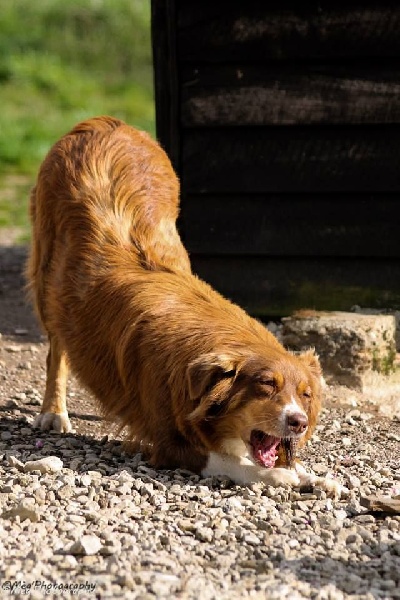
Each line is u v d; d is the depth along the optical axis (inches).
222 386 281.6
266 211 451.5
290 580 220.7
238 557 233.6
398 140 433.7
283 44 436.5
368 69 431.2
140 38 1401.3
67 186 339.0
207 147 451.5
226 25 440.1
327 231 446.3
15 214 784.3
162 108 453.1
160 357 297.4
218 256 460.1
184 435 295.4
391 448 333.7
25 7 1435.8
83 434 341.7
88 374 324.5
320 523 255.4
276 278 455.5
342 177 440.8
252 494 275.3
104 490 274.1
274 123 442.0
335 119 436.5
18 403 373.7
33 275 362.0
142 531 245.6
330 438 342.3
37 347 447.2
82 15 1423.5
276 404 276.4
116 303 314.0
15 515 249.8
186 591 209.9
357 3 427.5
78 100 1179.9
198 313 302.0
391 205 438.9
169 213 347.6
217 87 445.4
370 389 392.8
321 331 394.3
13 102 1154.0
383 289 444.8
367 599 211.9
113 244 326.3
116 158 344.5
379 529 255.3
